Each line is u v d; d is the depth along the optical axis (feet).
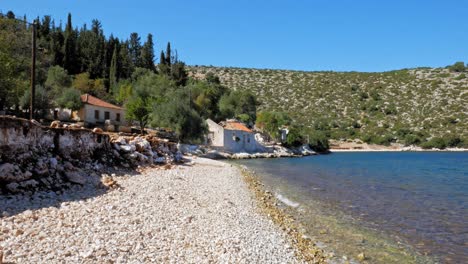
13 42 171.63
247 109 414.82
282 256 36.52
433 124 472.85
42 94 174.40
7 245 26.99
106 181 57.77
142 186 62.28
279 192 84.99
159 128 232.94
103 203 44.73
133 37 476.95
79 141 67.82
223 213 52.44
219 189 76.69
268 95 613.52
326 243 44.04
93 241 30.73
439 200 78.79
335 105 567.18
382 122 504.02
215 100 356.38
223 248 35.42
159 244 33.30
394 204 72.43
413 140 446.19
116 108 216.95
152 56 456.45
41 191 45.75
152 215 43.19
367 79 648.79
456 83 565.53
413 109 522.88
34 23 84.12
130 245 31.40
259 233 44.21
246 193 76.64
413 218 59.26
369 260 38.45
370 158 287.48
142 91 289.12
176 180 77.61
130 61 408.67
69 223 34.35
